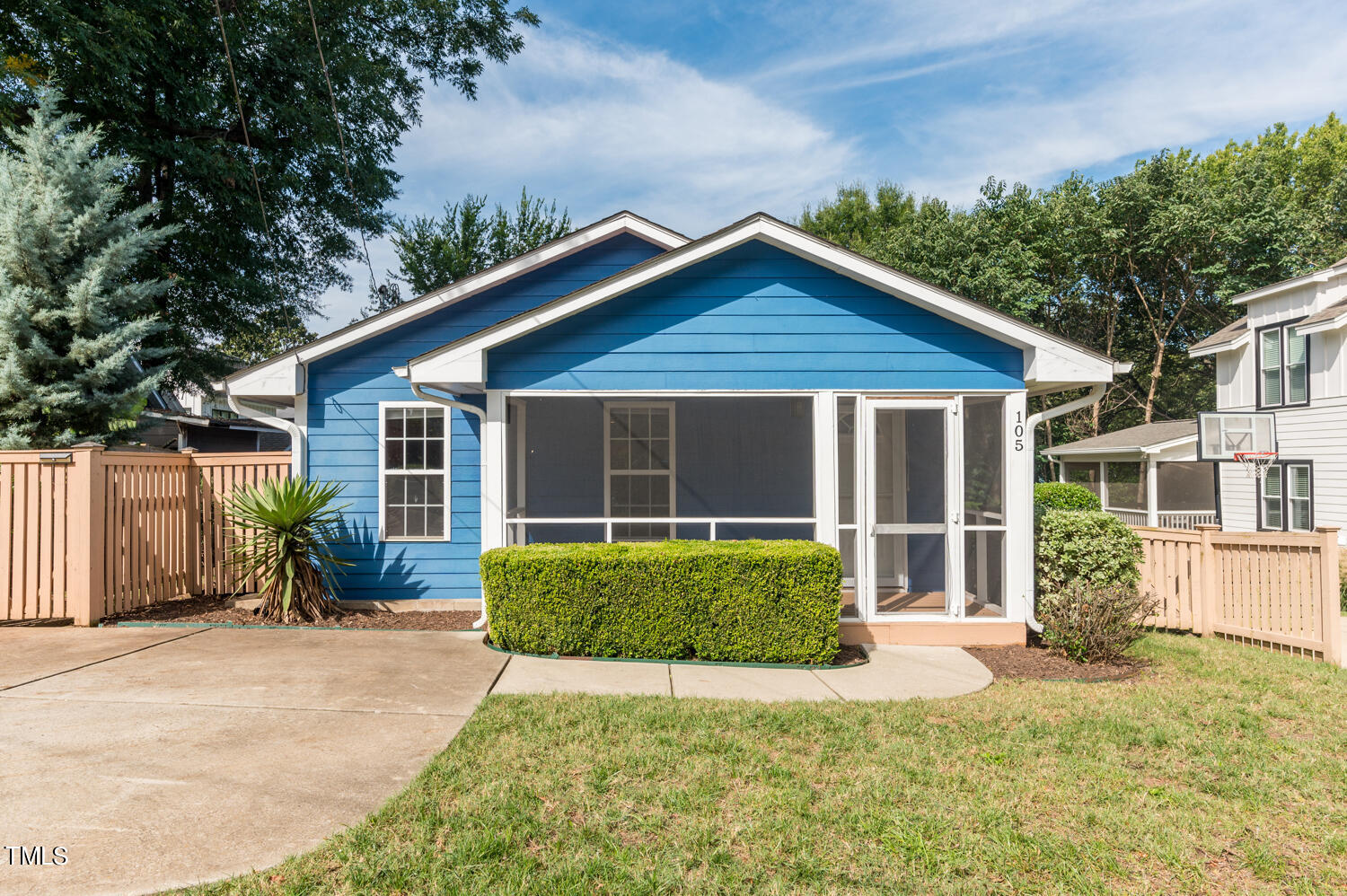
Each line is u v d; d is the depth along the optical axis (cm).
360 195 1928
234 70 1667
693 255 755
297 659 648
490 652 700
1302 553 758
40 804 357
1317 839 370
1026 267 2986
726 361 778
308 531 823
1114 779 433
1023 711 555
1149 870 339
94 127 1399
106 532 783
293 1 1783
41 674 580
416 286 2319
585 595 693
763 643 690
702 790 398
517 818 357
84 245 1199
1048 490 1823
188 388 1838
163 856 315
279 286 1773
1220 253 2902
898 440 823
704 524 1100
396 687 573
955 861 336
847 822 368
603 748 452
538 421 1099
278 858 317
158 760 415
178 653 660
